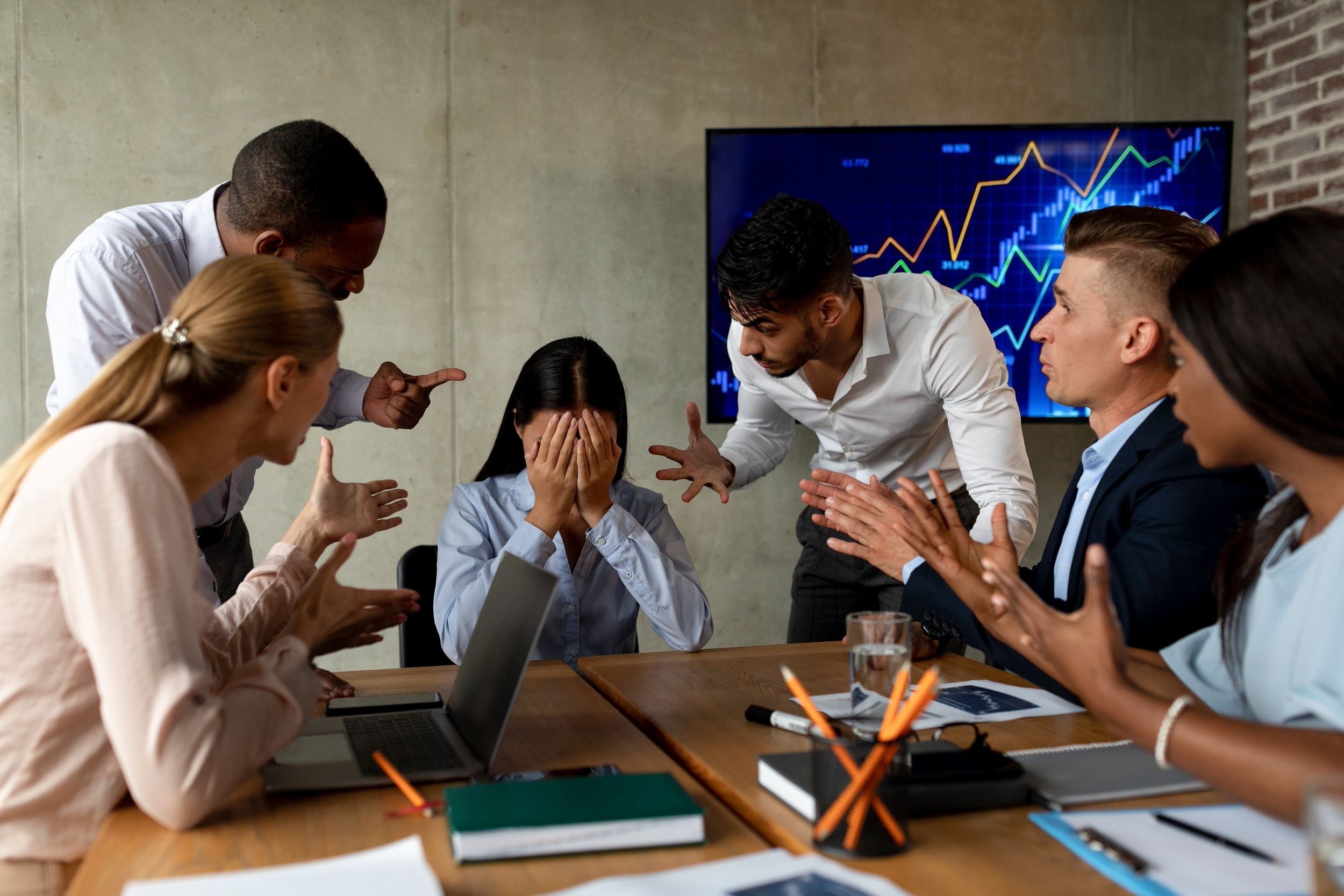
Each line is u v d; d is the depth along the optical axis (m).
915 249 3.07
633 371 3.17
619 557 1.72
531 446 1.82
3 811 0.95
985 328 2.14
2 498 0.97
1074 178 3.05
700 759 1.11
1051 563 1.57
